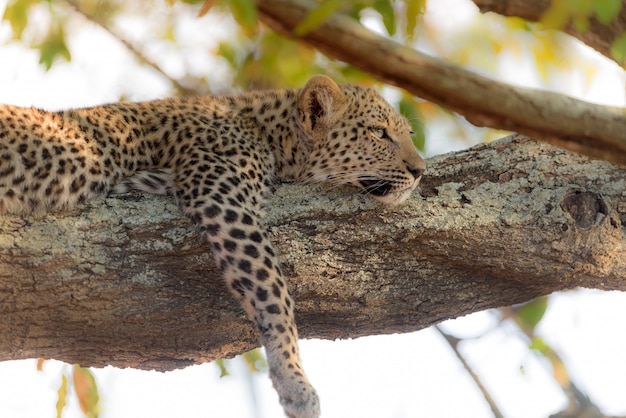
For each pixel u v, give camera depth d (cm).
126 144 1018
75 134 978
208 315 927
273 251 924
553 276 934
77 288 855
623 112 488
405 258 936
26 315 857
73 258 854
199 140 1032
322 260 923
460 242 920
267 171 1060
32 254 840
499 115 487
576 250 917
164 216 918
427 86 482
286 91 1126
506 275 948
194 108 1075
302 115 1086
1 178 926
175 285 902
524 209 927
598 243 916
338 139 1088
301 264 920
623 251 927
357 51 482
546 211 923
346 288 935
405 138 1100
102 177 983
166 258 896
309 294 938
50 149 953
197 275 914
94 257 863
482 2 559
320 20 481
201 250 913
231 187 977
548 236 915
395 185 976
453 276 953
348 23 480
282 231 931
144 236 894
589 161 956
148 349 947
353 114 1092
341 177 1090
